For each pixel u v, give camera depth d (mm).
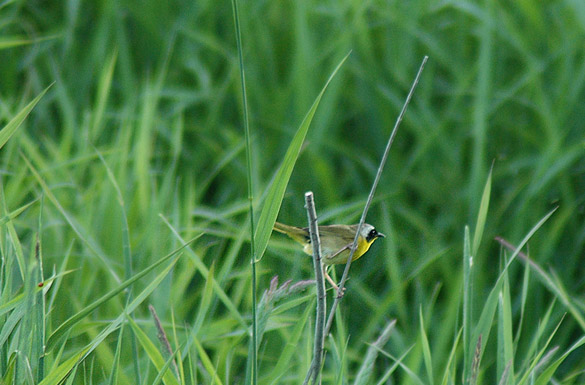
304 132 4664
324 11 12148
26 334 5141
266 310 5176
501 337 6121
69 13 12367
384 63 12344
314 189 10828
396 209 10516
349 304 9562
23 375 5160
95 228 8875
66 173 9672
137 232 9000
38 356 5266
